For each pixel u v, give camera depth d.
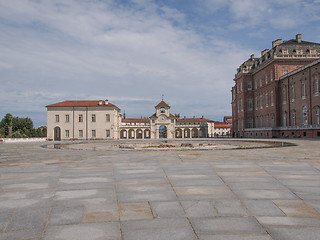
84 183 7.51
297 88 57.22
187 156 13.66
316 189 6.66
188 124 115.38
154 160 12.07
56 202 5.79
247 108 81.00
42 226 4.53
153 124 101.94
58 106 77.75
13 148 25.30
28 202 5.80
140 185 7.21
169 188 6.87
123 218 4.86
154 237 4.09
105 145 35.31
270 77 67.44
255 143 34.34
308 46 65.19
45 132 131.50
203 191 6.55
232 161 11.30
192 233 4.22
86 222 4.69
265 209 5.25
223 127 147.75
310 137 48.91
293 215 4.94
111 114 78.31
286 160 11.50
